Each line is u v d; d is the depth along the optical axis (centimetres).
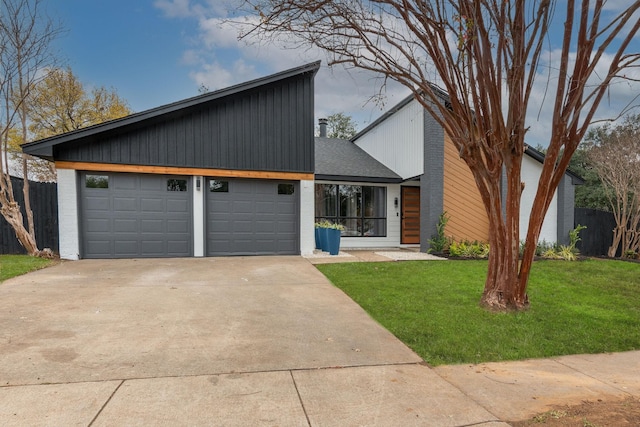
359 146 1634
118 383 272
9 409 234
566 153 463
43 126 1644
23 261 802
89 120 1803
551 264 904
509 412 252
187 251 954
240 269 775
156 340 362
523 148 474
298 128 1023
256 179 1004
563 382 305
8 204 861
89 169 873
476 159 475
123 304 489
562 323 458
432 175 1073
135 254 923
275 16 436
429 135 1077
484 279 684
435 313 475
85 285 601
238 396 258
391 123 1342
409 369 316
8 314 437
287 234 1027
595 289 652
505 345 382
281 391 268
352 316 462
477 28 421
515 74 435
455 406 256
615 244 1123
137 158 902
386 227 1298
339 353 345
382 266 815
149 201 928
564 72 429
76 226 873
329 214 1243
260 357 329
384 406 252
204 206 958
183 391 263
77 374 285
